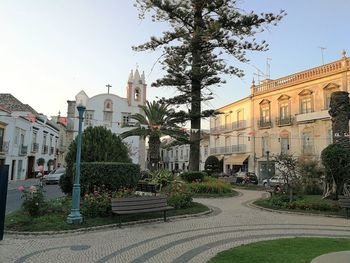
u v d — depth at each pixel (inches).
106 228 363.9
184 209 481.7
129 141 2126.0
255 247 273.6
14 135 1409.9
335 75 1175.0
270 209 526.0
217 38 780.0
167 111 977.5
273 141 1439.5
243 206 581.6
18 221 359.9
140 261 245.3
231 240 311.9
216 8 796.0
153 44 818.8
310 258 235.8
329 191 591.2
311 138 1266.0
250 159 1569.9
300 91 1315.2
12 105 1550.2
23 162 1539.1
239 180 1309.1
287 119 1360.7
